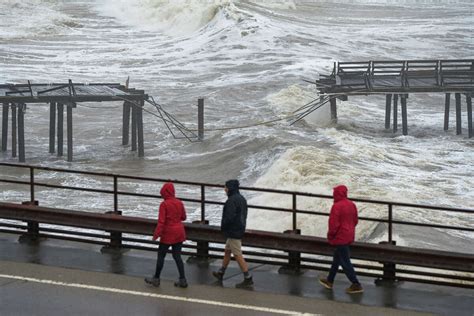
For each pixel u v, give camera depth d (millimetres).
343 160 49844
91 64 92375
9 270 18234
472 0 151500
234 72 86125
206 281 17797
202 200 19672
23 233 20734
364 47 102125
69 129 55281
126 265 18781
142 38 109250
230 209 17375
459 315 15875
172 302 16281
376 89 61219
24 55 96125
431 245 31297
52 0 130375
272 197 41188
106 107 72312
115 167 53344
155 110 68625
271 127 60969
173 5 117875
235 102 71625
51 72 86750
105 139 61844
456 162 52344
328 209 38156
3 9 121938
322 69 86562
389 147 56375
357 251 17688
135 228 19234
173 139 60125
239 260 17516
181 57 95688
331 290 17344
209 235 18906
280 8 128750
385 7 140125
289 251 18312
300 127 61156
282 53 94688
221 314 15586
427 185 45188
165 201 17141
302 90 73188
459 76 63531
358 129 63281
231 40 100875
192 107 69625
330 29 115125
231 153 54594
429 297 17016
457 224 35531
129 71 88562
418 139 60531
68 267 18531
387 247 17594
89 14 122500
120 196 43000
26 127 65375
